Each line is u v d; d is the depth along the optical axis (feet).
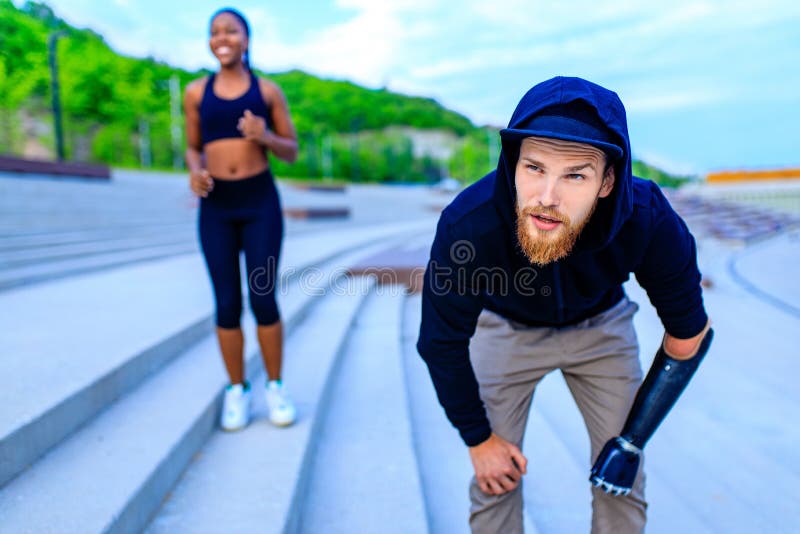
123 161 157.89
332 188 95.20
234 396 7.57
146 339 8.70
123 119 158.30
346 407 9.42
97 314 10.71
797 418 10.16
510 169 3.56
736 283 27.96
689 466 8.34
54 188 38.11
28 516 4.65
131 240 24.35
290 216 48.67
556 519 6.84
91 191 40.75
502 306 4.80
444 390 4.42
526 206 3.48
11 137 125.59
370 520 6.15
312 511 6.34
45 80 127.44
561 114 3.29
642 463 4.69
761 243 55.31
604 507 4.86
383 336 14.03
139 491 5.16
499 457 4.59
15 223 24.75
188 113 7.64
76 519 4.61
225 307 7.33
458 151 277.23
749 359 14.19
